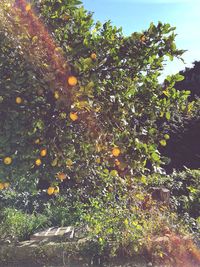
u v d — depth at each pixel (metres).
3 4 2.95
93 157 3.23
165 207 6.09
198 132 12.52
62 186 4.21
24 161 2.96
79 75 2.99
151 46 3.28
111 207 5.48
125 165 3.09
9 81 2.93
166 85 3.45
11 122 2.91
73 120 2.92
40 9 3.20
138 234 5.44
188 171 8.17
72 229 6.04
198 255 5.41
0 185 2.99
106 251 5.37
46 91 3.01
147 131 3.35
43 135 3.00
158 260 5.36
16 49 2.93
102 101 3.20
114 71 3.29
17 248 5.45
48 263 5.39
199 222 6.13
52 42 3.06
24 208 7.17
